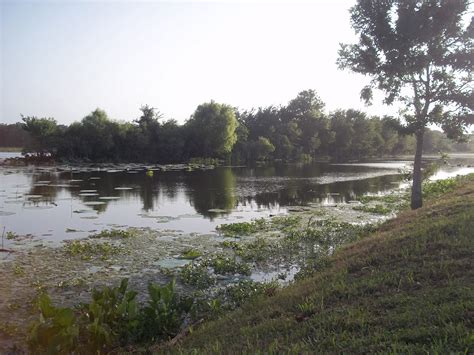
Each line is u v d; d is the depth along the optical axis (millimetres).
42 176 44062
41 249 14438
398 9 17719
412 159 100500
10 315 8711
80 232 17453
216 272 11938
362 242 12336
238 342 6020
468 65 17156
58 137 65250
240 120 95125
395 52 17844
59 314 6746
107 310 7559
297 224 19219
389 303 6242
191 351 6039
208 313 8570
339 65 20141
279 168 63969
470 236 8812
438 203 16422
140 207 24438
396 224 14859
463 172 53625
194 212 22922
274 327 6332
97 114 68562
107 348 7031
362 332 5477
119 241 15766
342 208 24375
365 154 110125
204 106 74938
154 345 7039
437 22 16953
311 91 101875
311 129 97625
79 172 50031
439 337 4875
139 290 10359
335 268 9398
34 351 6793
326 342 5363
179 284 10883
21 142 110125
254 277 11547
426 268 7410
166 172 52469
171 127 73375
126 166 61344
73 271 11906
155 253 14000
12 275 11469
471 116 17719
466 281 6445
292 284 9734
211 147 74562
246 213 22750
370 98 20172
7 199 26875
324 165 73750
